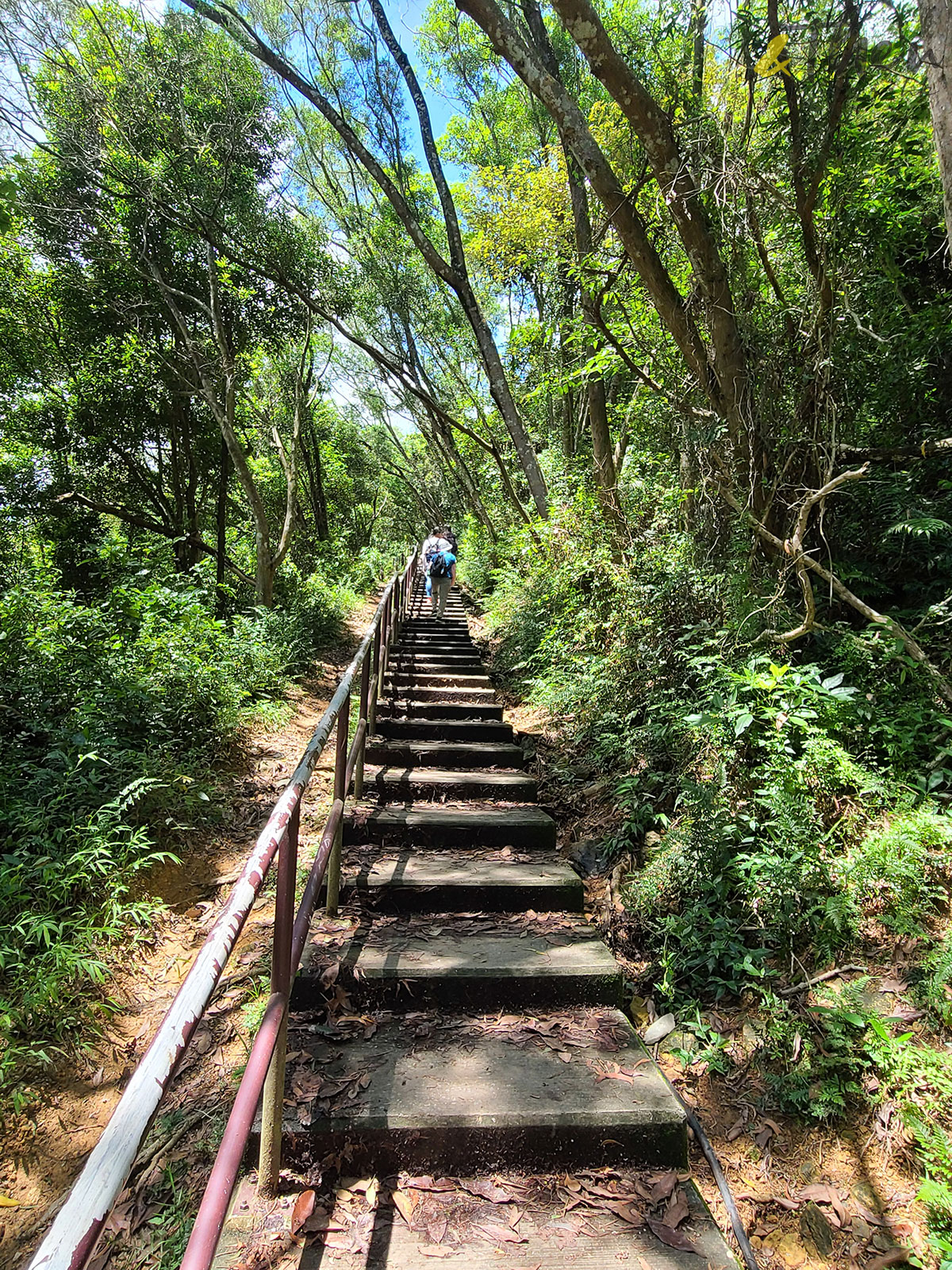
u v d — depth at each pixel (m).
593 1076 2.28
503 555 10.57
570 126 3.49
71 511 10.30
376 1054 2.36
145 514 10.91
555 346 8.49
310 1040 2.43
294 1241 1.77
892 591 3.90
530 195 6.79
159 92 8.89
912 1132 2.12
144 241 9.22
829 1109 2.27
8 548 7.26
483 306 13.30
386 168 11.55
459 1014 2.63
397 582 7.70
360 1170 1.99
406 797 4.40
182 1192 2.05
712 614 4.43
